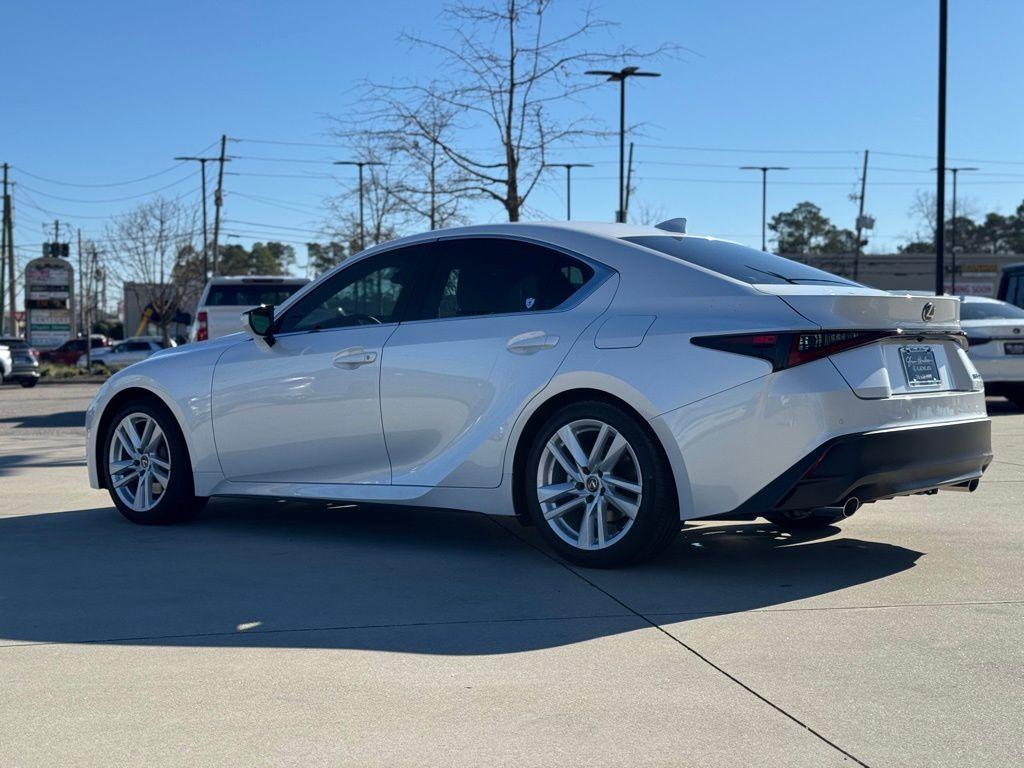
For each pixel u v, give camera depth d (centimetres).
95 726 315
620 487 488
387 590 469
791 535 588
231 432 611
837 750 292
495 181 1636
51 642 398
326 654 380
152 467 642
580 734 305
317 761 289
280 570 512
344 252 4266
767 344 455
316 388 581
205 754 294
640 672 357
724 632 402
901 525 611
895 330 477
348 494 570
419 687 346
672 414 468
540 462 510
